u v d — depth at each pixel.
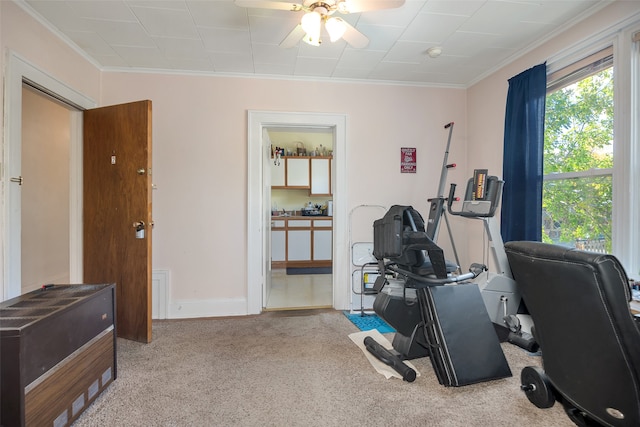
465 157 3.79
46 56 2.44
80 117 2.93
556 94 2.68
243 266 3.45
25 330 1.39
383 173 3.65
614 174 2.15
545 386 1.72
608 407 1.17
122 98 3.26
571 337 1.25
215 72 3.36
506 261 2.58
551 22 2.46
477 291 2.26
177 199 3.34
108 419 1.72
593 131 2.37
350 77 3.52
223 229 3.41
